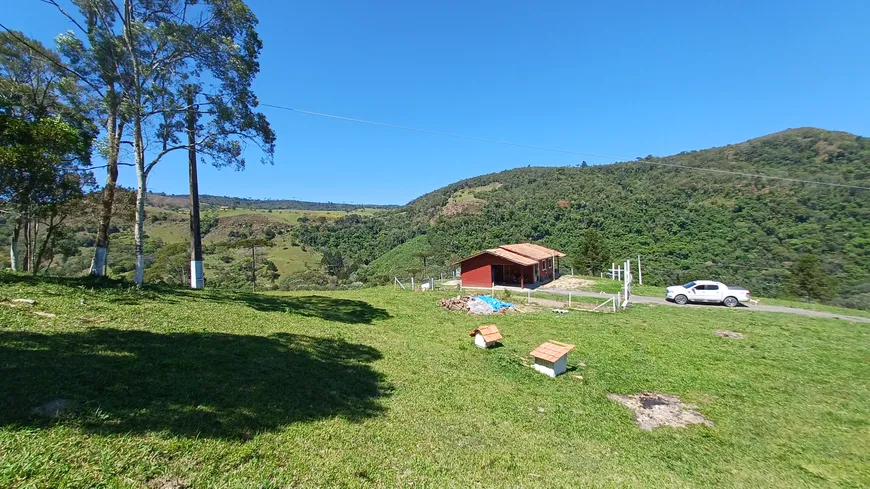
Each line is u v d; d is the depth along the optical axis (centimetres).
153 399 573
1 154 1155
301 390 732
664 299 2659
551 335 1534
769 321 1934
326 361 945
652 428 823
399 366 1012
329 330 1284
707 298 2453
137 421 500
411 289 2741
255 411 602
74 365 638
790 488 626
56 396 525
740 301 2397
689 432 812
